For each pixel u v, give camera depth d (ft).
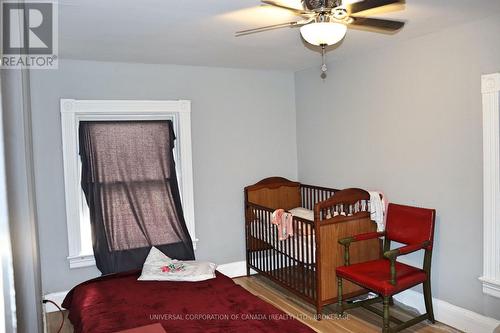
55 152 11.76
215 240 14.16
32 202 6.91
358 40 10.65
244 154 14.56
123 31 8.98
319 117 14.25
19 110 5.61
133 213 12.66
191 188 13.53
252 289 13.20
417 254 10.85
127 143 12.61
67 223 11.93
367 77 12.14
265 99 14.88
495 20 8.77
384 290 9.20
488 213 9.10
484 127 9.06
